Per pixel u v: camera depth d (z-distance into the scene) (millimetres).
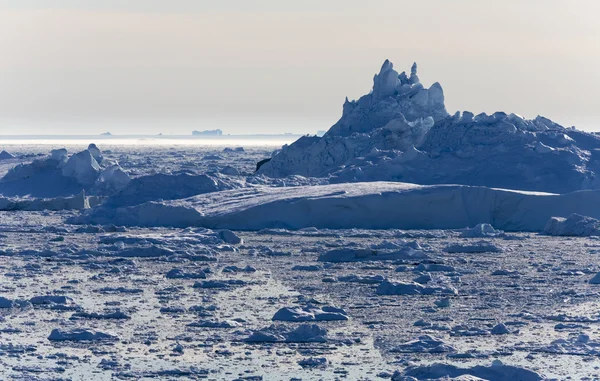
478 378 82000
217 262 171250
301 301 126125
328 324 111375
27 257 176250
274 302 126062
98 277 150875
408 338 103375
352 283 144375
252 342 102062
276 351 98000
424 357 95312
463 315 117375
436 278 147750
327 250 187000
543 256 179875
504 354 96500
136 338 103688
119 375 88438
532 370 87625
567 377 87312
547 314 118000
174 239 196875
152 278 149875
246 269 158375
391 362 93250
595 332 107000
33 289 138000
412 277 149625
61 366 91438
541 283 144500
